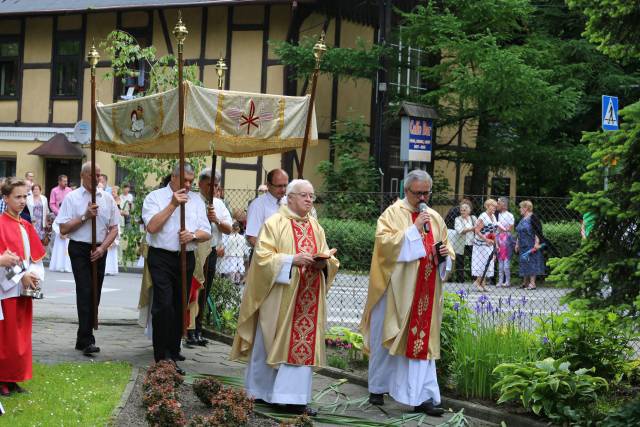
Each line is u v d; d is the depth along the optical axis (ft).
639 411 21.70
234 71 76.02
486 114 69.41
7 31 89.15
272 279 23.94
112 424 21.22
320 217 42.57
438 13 67.21
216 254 34.01
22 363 23.56
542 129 67.82
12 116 88.79
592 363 26.25
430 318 24.89
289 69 73.51
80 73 85.30
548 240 51.39
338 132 74.64
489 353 25.63
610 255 21.58
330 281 24.90
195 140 32.37
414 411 24.90
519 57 65.21
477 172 74.28
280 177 30.55
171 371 24.40
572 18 75.31
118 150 31.58
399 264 24.98
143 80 46.24
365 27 77.15
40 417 21.39
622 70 75.31
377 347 25.54
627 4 21.57
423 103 70.18
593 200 21.42
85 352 30.12
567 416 22.80
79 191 30.66
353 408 25.27
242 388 26.21
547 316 29.37
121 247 63.52
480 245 53.11
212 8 76.95
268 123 28.22
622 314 21.39
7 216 23.50
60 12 83.20
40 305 43.80
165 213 27.32
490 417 24.08
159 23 79.71
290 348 24.06
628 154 21.50
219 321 36.01
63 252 64.44
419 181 25.41
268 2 72.08
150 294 30.99
